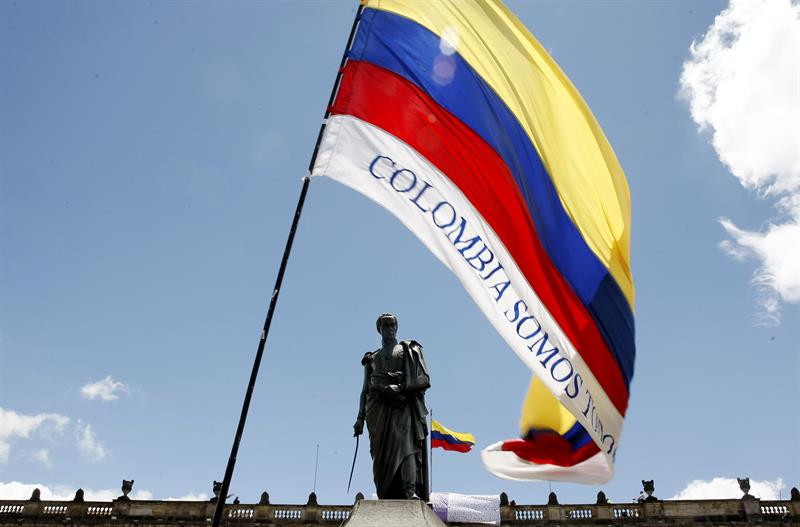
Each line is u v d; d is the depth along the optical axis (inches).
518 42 489.7
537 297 449.4
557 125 480.7
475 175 456.1
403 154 450.3
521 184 463.5
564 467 497.0
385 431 415.2
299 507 2137.1
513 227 454.0
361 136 449.4
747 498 2097.7
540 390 509.0
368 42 471.8
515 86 481.4
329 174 438.3
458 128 463.5
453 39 482.0
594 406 451.2
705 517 2085.4
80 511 2148.1
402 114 458.0
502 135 469.7
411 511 357.7
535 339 441.4
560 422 501.4
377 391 421.7
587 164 478.9
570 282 461.7
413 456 409.4
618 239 478.3
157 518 2137.1
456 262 438.9
